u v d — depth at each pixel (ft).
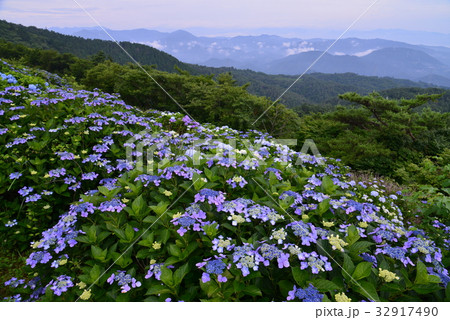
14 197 12.32
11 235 11.02
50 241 8.07
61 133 14.06
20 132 13.82
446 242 9.49
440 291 6.30
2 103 15.94
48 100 15.98
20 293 8.58
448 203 11.69
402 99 53.06
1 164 11.92
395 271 6.53
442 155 35.83
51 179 11.79
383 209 12.40
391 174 38.19
